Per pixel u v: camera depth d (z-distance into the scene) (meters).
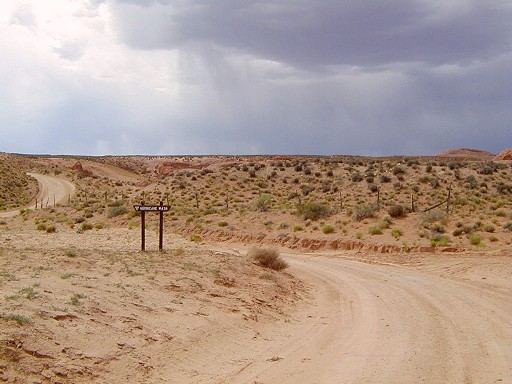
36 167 149.00
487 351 12.08
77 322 10.75
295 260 32.25
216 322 13.59
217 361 11.05
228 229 46.41
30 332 9.44
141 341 10.87
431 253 33.53
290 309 17.39
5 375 8.08
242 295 17.27
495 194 64.81
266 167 95.31
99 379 8.94
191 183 89.06
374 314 16.64
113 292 13.95
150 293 14.78
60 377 8.59
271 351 12.19
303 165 93.38
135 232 49.03
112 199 90.75
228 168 98.50
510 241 35.34
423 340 13.18
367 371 10.61
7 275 14.27
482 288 21.64
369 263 30.83
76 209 70.31
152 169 176.38
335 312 17.28
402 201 61.12
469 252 32.75
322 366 11.00
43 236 44.53
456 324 14.98
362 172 84.50
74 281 14.68
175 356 10.73
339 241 38.25
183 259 22.55
